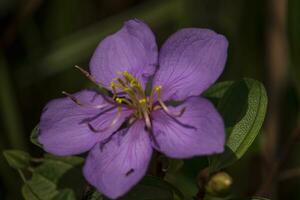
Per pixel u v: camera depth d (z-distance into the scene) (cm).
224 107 29
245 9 42
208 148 26
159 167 29
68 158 30
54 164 30
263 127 40
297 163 40
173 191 28
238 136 29
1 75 41
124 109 29
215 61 28
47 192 29
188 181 34
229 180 27
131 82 29
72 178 29
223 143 26
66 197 26
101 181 27
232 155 29
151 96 29
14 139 41
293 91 41
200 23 42
